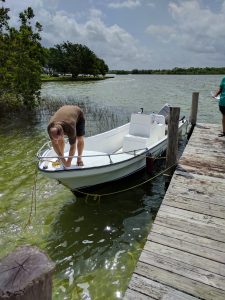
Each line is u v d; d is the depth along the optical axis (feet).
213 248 11.21
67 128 16.83
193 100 32.60
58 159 17.39
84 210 18.83
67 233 16.43
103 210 18.88
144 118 23.97
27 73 49.96
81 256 14.66
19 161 27.61
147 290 9.33
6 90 50.80
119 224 17.39
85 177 18.02
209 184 16.90
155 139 25.20
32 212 18.44
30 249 5.77
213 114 53.16
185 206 14.38
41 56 54.75
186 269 10.15
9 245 15.26
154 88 123.34
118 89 115.24
